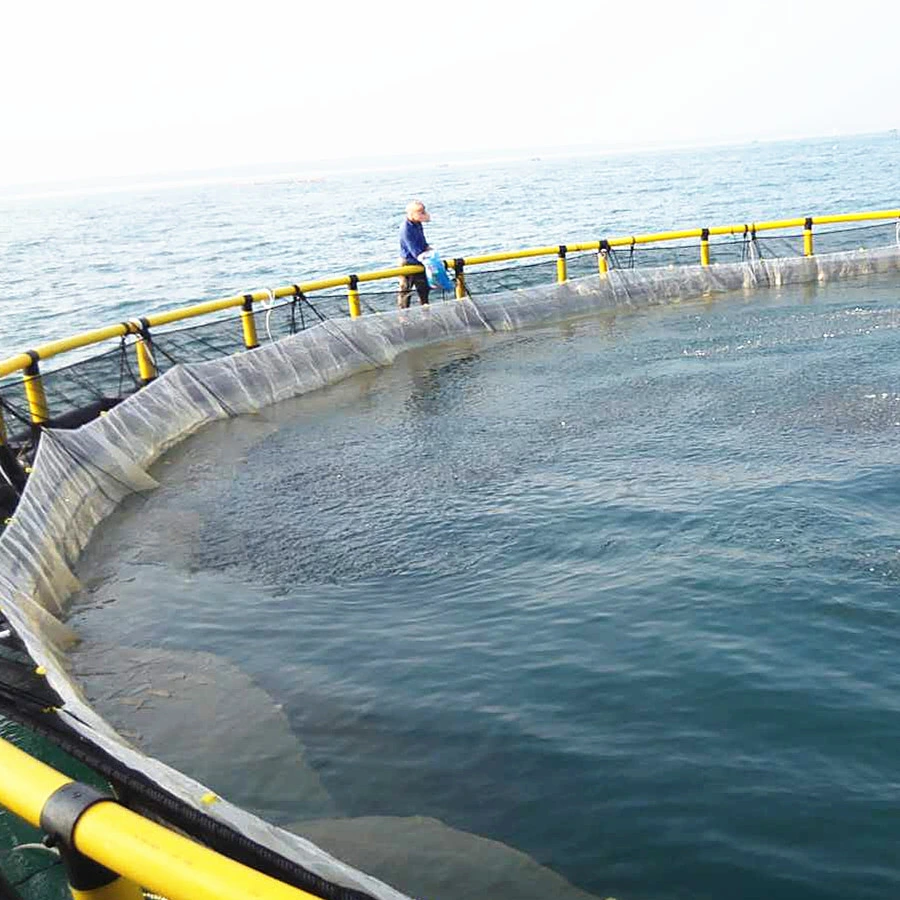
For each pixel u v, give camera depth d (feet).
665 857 12.26
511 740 15.11
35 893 12.52
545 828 13.07
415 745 15.35
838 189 184.75
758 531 22.20
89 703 17.74
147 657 19.45
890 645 16.76
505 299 53.83
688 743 14.51
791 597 18.75
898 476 25.11
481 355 46.91
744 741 14.40
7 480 26.78
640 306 57.47
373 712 16.42
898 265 62.08
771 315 51.52
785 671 16.16
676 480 26.50
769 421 31.65
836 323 47.80
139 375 38.40
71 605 22.45
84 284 98.37
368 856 12.82
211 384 38.24
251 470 31.42
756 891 11.57
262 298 45.57
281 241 137.39
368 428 35.42
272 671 18.31
